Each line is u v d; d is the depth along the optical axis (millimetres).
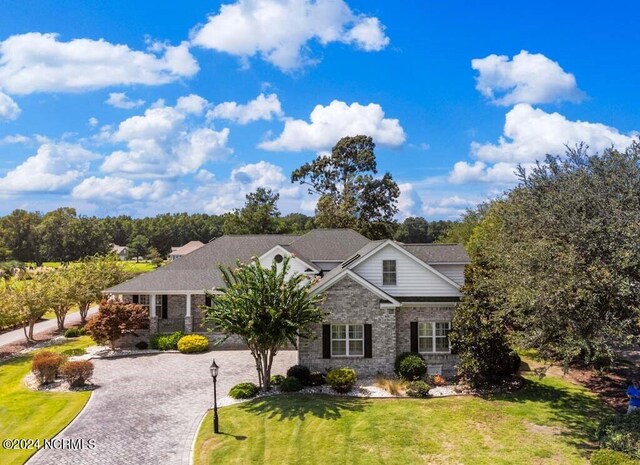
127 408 20938
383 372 25359
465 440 17422
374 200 73375
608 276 15977
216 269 37312
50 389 23766
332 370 25000
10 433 18344
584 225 17516
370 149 74438
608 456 14172
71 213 126125
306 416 19688
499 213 26109
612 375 25141
